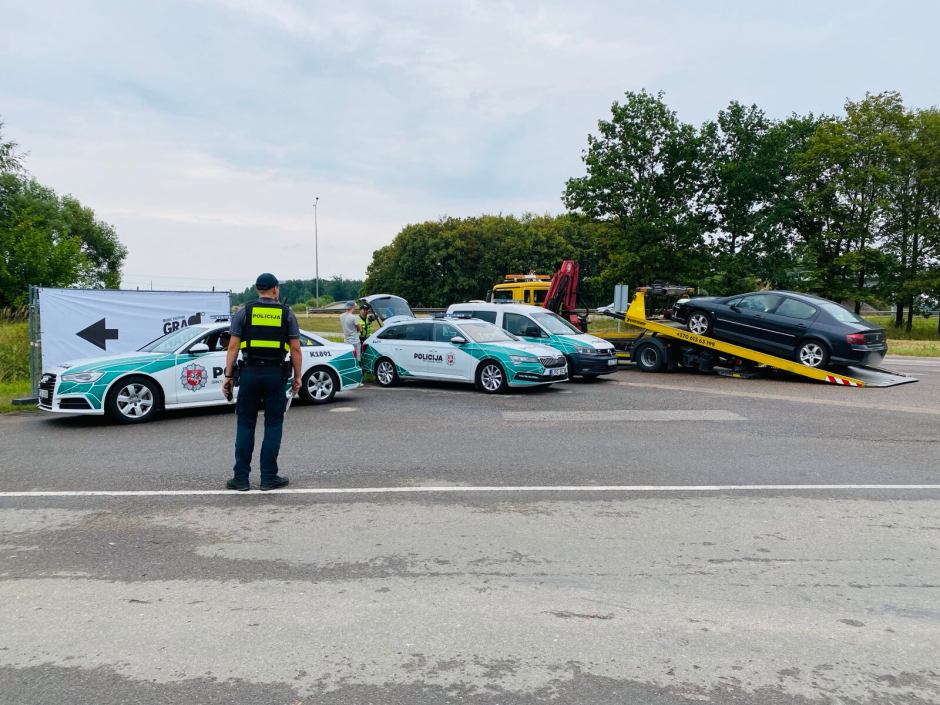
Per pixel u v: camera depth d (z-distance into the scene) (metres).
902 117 38.44
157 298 12.10
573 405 11.05
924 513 5.28
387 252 73.56
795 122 42.72
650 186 35.50
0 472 6.59
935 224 37.53
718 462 7.03
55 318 11.07
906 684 2.89
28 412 10.48
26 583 3.91
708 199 38.00
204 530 4.85
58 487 6.03
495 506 5.45
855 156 38.06
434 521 5.06
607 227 37.19
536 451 7.56
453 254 63.56
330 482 6.20
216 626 3.38
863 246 38.38
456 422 9.47
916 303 39.66
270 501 5.59
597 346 14.20
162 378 9.61
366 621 3.44
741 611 3.57
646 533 4.80
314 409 10.70
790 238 41.47
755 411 10.36
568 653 3.13
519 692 2.81
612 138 36.62
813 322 14.16
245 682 2.88
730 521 5.07
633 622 3.44
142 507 5.41
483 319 15.73
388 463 6.96
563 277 21.88
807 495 5.78
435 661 3.06
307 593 3.78
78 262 30.77
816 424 9.25
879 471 6.64
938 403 11.12
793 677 2.94
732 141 39.66
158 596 3.73
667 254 36.12
